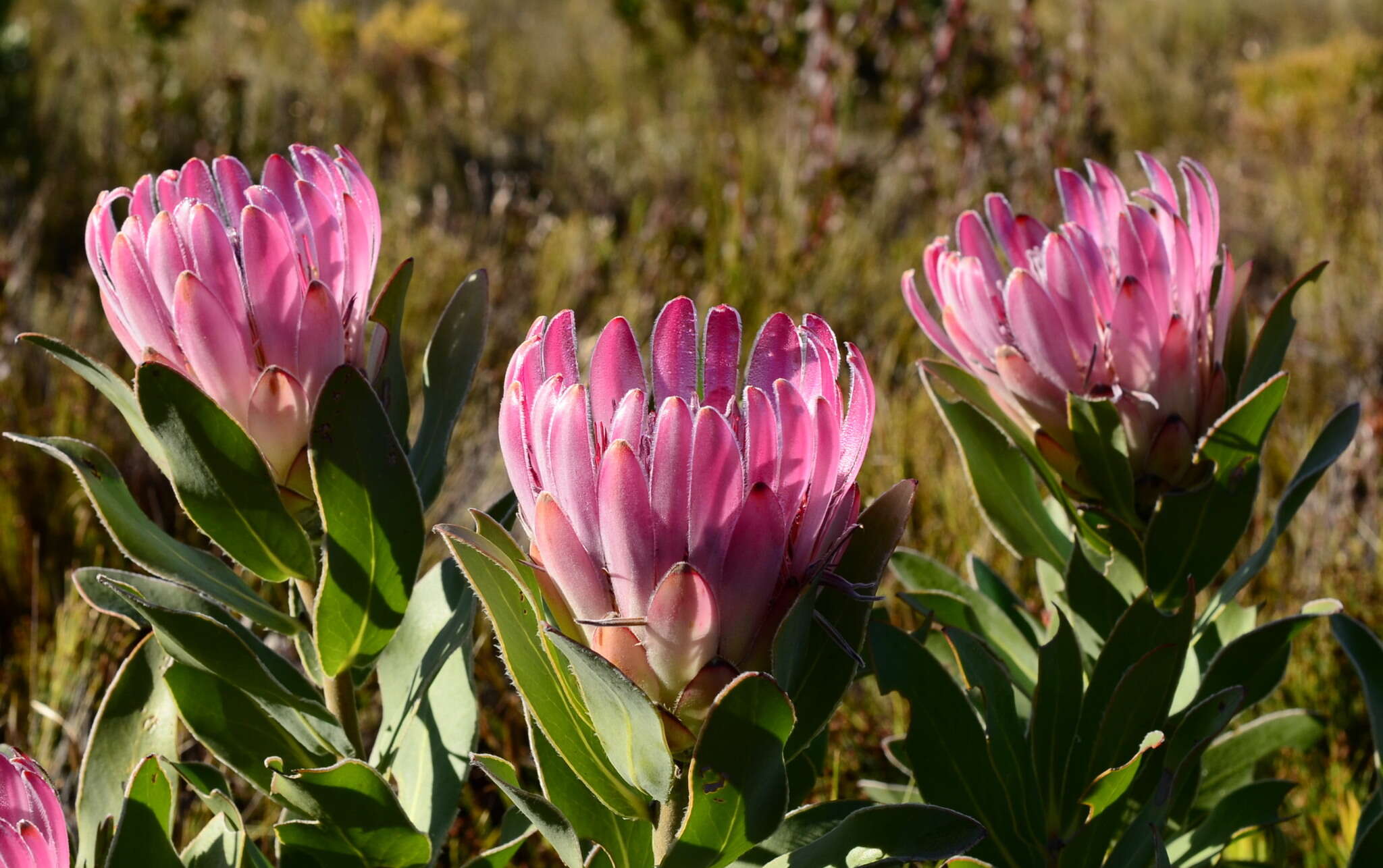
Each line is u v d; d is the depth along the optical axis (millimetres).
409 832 756
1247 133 3949
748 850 731
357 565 748
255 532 746
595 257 2291
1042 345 805
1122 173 3074
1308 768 1080
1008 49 3699
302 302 737
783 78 2877
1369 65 3930
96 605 783
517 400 684
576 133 3590
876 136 3209
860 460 688
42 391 1656
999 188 2631
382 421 735
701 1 3020
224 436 730
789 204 2527
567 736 713
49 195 2459
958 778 810
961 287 827
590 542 675
